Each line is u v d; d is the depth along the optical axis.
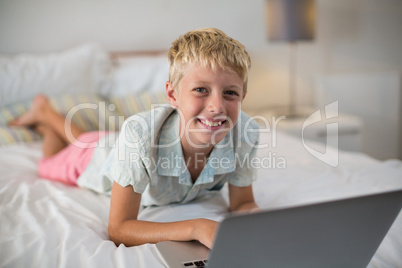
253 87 2.80
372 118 2.76
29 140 1.76
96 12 2.40
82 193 1.23
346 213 0.61
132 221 0.89
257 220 0.56
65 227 0.91
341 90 2.67
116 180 0.91
